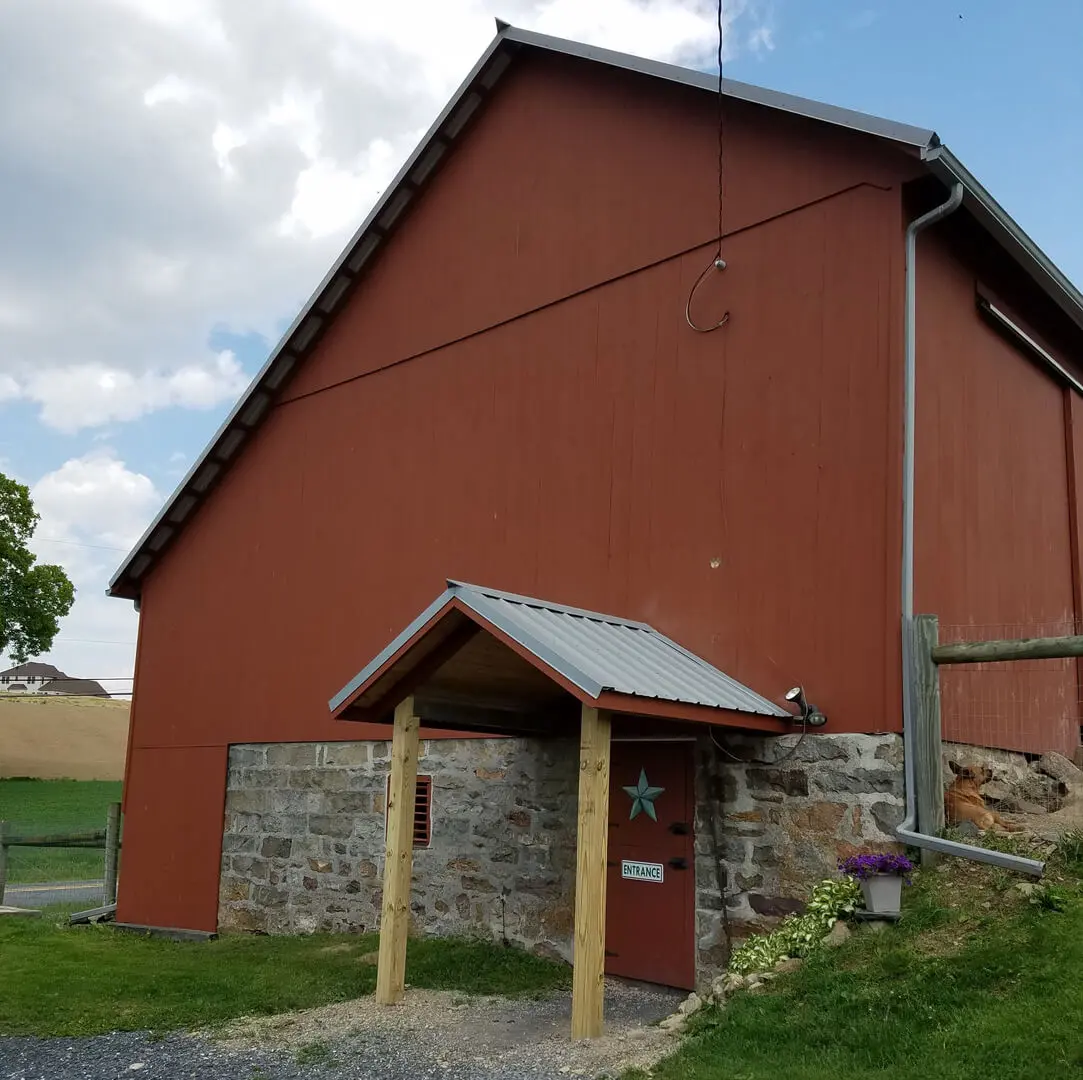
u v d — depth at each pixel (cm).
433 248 1069
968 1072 460
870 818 681
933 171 704
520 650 632
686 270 855
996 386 886
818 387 761
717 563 793
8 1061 637
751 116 829
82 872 2102
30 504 3531
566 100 971
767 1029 547
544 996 744
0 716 4688
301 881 1062
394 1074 581
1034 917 576
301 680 1104
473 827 921
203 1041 669
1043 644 641
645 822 788
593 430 898
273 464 1188
